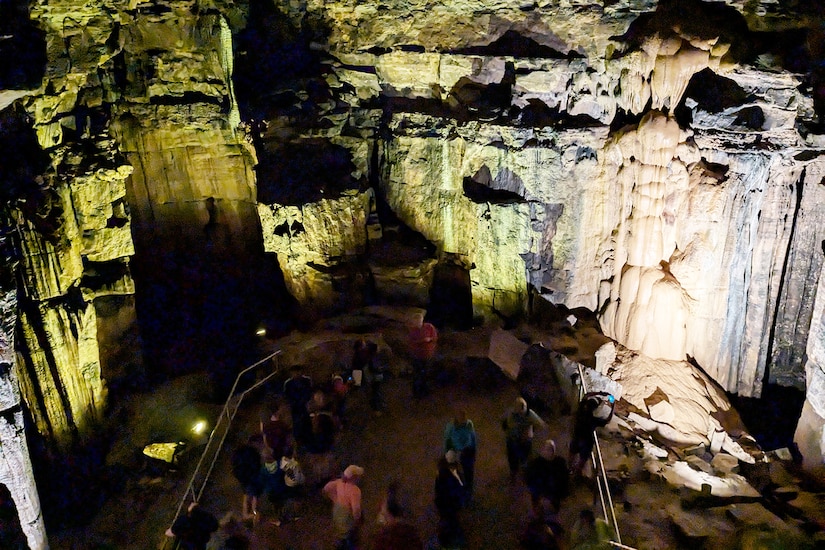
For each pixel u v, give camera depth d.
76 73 11.97
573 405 11.90
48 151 11.49
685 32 12.62
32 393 10.65
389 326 14.23
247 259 16.88
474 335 14.09
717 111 13.14
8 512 9.27
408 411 11.95
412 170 15.16
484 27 14.48
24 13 10.68
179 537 8.15
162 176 15.48
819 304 12.89
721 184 13.02
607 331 14.48
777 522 9.77
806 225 14.29
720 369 14.67
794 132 12.81
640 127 13.03
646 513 9.78
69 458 11.12
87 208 11.74
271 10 15.39
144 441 12.01
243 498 10.09
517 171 14.08
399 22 15.03
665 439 12.18
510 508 9.63
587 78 13.84
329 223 14.52
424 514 9.56
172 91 15.02
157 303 15.84
